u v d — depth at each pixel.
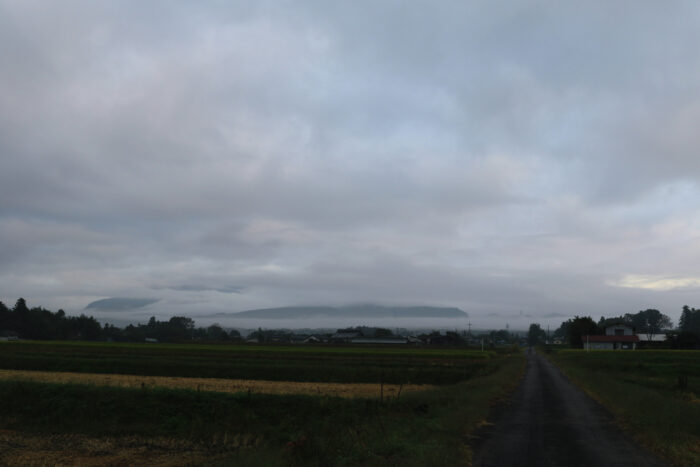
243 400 27.41
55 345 90.62
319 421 23.38
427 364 60.28
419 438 14.13
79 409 26.45
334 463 11.86
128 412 26.31
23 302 169.62
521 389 32.25
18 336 164.62
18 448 20.84
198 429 24.12
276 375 49.75
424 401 23.64
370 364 59.56
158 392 27.92
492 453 12.99
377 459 11.62
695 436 14.81
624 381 41.44
